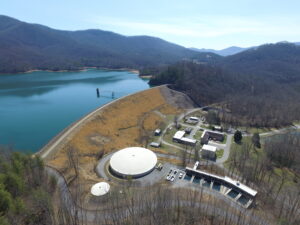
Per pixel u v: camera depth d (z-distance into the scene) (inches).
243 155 3885.3
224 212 2317.9
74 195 2379.4
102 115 4987.7
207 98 7760.8
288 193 2861.7
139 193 2539.4
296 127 5974.4
